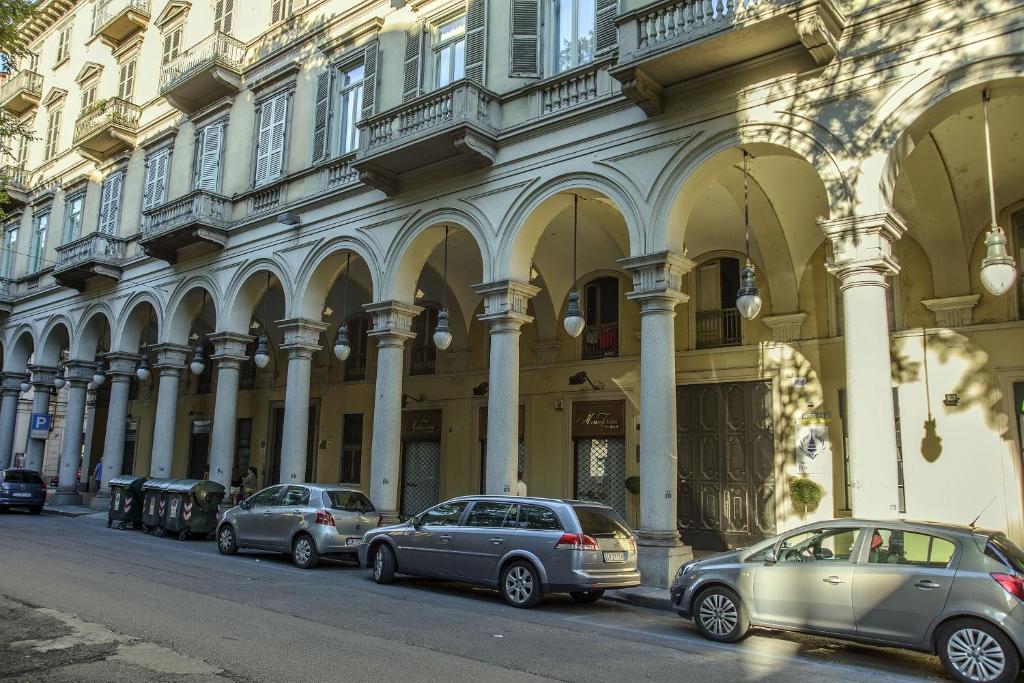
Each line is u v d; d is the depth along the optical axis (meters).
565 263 17.91
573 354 18.20
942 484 12.52
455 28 16.72
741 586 8.42
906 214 12.97
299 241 18.66
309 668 6.51
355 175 17.66
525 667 6.89
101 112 24.67
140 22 27.11
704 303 16.25
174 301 22.44
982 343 12.48
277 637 7.64
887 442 9.59
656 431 11.91
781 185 13.52
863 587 7.66
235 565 13.43
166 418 22.05
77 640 7.29
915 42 10.06
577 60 14.39
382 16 18.08
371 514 14.30
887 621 7.46
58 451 43.22
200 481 18.47
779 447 14.60
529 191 14.01
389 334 16.11
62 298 28.16
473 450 19.73
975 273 12.71
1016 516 11.84
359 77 18.70
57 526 19.95
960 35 9.72
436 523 11.48
